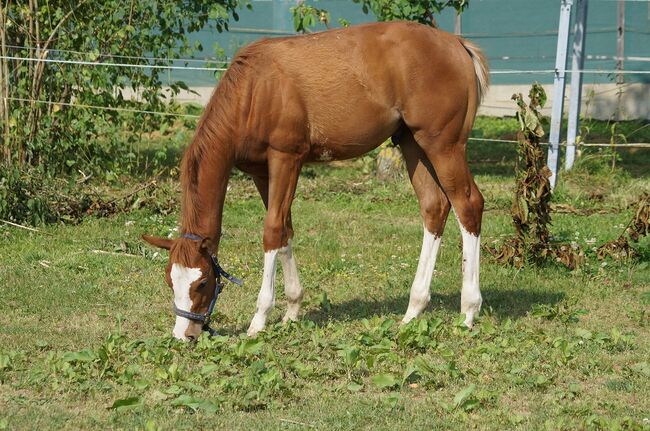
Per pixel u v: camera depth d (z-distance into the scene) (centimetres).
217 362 618
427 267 746
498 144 1845
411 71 707
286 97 682
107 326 723
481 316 764
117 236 1038
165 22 1325
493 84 2222
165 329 712
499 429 521
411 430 517
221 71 1304
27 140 1250
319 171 1530
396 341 667
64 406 543
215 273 667
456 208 730
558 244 940
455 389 588
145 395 564
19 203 1075
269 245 696
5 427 503
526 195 926
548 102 2152
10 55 1277
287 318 735
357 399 565
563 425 523
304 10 1369
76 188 1203
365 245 1038
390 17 1320
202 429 514
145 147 1616
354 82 699
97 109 1293
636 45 2133
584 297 834
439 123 716
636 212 962
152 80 1348
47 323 729
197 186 667
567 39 1335
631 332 722
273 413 539
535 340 682
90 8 1309
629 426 518
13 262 919
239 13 2020
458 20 2188
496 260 945
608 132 1892
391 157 1422
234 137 678
